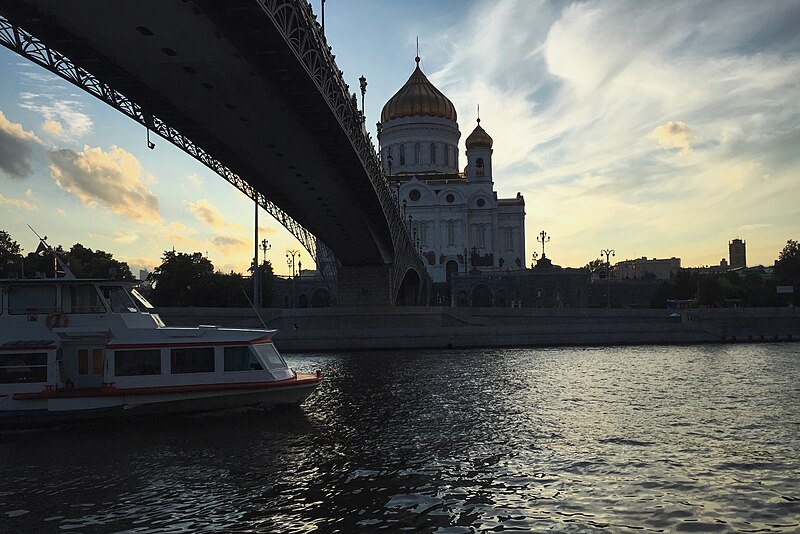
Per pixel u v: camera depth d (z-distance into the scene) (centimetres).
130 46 2886
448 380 4322
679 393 3709
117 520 1631
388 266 8906
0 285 2739
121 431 2606
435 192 17400
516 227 18138
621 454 2277
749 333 8912
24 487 1903
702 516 1670
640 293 14750
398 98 18388
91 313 2811
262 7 2648
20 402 2652
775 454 2288
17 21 2766
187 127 4072
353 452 2284
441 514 1664
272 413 2969
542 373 4750
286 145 4344
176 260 10069
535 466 2114
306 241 7762
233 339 2944
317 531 1546
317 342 7575
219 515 1659
